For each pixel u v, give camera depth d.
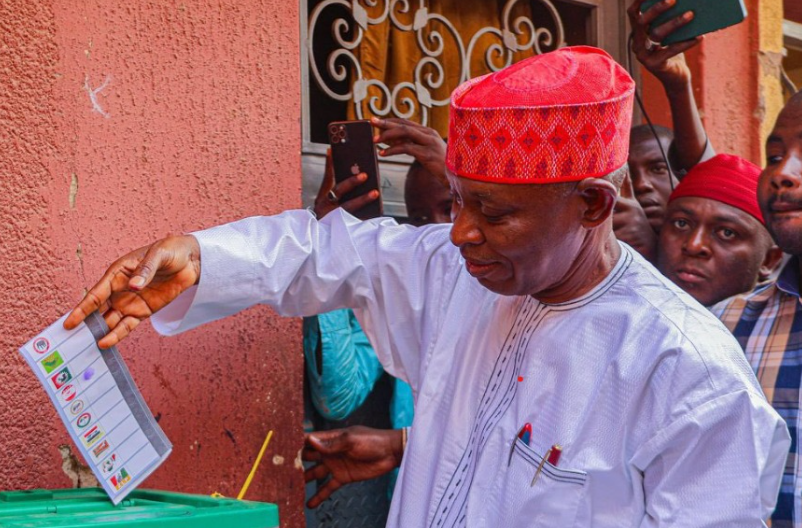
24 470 1.76
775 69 3.23
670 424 1.42
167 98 1.94
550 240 1.42
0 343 1.74
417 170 2.53
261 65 2.06
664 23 2.34
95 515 1.33
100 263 1.86
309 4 2.68
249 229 1.69
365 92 2.70
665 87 2.62
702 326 1.49
